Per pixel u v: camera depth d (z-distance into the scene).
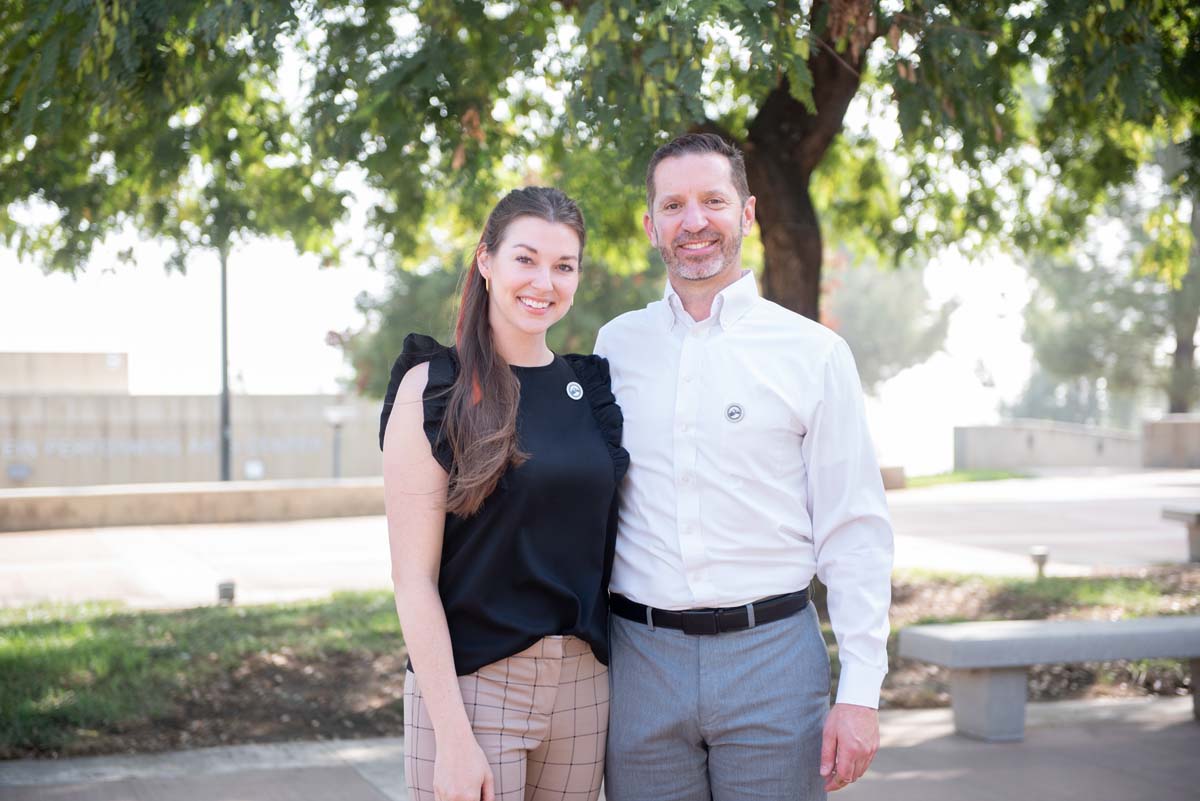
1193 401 26.80
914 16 5.05
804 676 2.47
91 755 4.98
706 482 2.47
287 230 7.96
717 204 2.53
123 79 5.11
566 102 5.04
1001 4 5.31
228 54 5.65
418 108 5.87
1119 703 5.92
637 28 4.67
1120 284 25.92
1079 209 9.50
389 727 5.50
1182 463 26.19
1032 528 14.91
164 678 5.99
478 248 2.41
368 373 23.06
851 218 10.23
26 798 4.39
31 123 5.34
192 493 16.56
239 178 7.61
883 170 9.82
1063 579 9.46
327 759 4.98
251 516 16.88
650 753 2.49
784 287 7.38
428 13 5.84
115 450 28.50
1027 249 9.67
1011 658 5.11
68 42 5.21
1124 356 26.52
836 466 2.50
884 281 38.00
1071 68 5.64
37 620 7.95
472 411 2.27
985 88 5.40
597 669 2.48
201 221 7.87
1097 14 5.01
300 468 30.45
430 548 2.29
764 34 4.31
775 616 2.48
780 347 2.52
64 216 7.32
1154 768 4.73
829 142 7.41
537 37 6.25
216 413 30.11
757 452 2.48
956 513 16.91
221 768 4.82
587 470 2.36
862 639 2.43
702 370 2.51
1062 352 26.84
